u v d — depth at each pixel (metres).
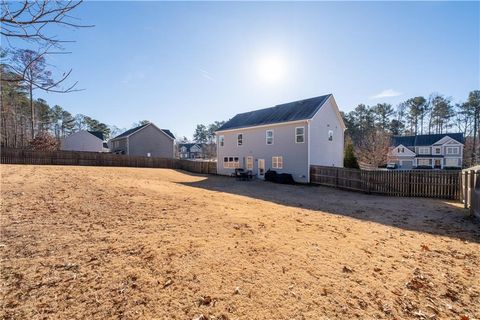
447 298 3.32
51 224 5.00
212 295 3.06
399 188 13.50
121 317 2.61
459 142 44.31
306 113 19.91
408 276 3.85
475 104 51.22
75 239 4.35
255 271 3.68
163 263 3.70
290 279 3.52
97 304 2.78
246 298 3.05
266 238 5.02
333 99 21.59
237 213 6.98
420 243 5.41
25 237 4.29
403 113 60.06
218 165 27.70
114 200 7.38
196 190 12.26
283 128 20.84
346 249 4.76
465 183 9.46
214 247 4.38
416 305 3.13
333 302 3.07
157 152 40.84
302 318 2.76
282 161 20.94
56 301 2.78
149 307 2.79
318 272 3.78
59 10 2.31
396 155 48.16
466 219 7.80
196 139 96.31
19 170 13.84
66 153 26.45
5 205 5.98
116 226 5.14
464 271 4.11
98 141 44.31
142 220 5.65
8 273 3.22
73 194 7.74
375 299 3.20
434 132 57.47
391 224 7.07
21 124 35.66
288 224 6.23
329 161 21.48
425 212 8.88
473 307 3.15
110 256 3.82
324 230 5.95
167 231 5.00
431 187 12.68
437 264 4.34
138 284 3.17
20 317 2.51
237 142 25.36
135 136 38.69
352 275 3.76
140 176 19.08
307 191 15.41
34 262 3.52
